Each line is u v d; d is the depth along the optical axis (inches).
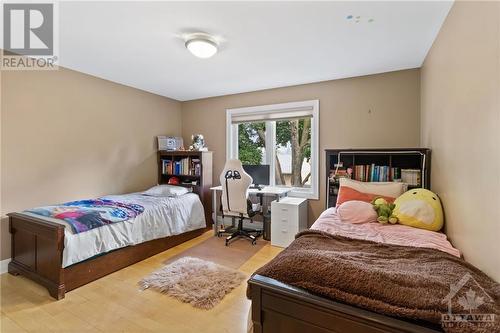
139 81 143.3
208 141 181.2
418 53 104.5
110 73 129.8
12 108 103.3
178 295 83.8
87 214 94.7
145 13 75.1
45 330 68.2
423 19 78.7
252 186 157.0
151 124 167.8
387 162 123.1
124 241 103.9
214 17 77.6
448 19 74.6
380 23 81.3
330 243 65.0
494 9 45.9
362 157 128.0
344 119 136.2
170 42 94.4
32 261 92.7
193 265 105.9
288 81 141.8
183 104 191.3
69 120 123.0
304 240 67.2
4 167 101.3
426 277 42.6
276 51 102.7
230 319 73.2
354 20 79.5
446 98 76.8
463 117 62.2
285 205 130.7
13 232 99.0
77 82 126.0
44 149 113.7
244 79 139.3
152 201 129.3
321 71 126.0
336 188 125.1
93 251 92.2
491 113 47.3
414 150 105.4
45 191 114.1
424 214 83.0
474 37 55.2
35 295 84.8
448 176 75.7
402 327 35.1
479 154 53.0
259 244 136.9
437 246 66.1
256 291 46.4
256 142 168.9
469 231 59.1
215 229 153.7
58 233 82.5
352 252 57.3
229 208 142.6
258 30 85.8
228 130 171.6
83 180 129.6
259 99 161.0
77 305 79.4
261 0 69.1
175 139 180.7
